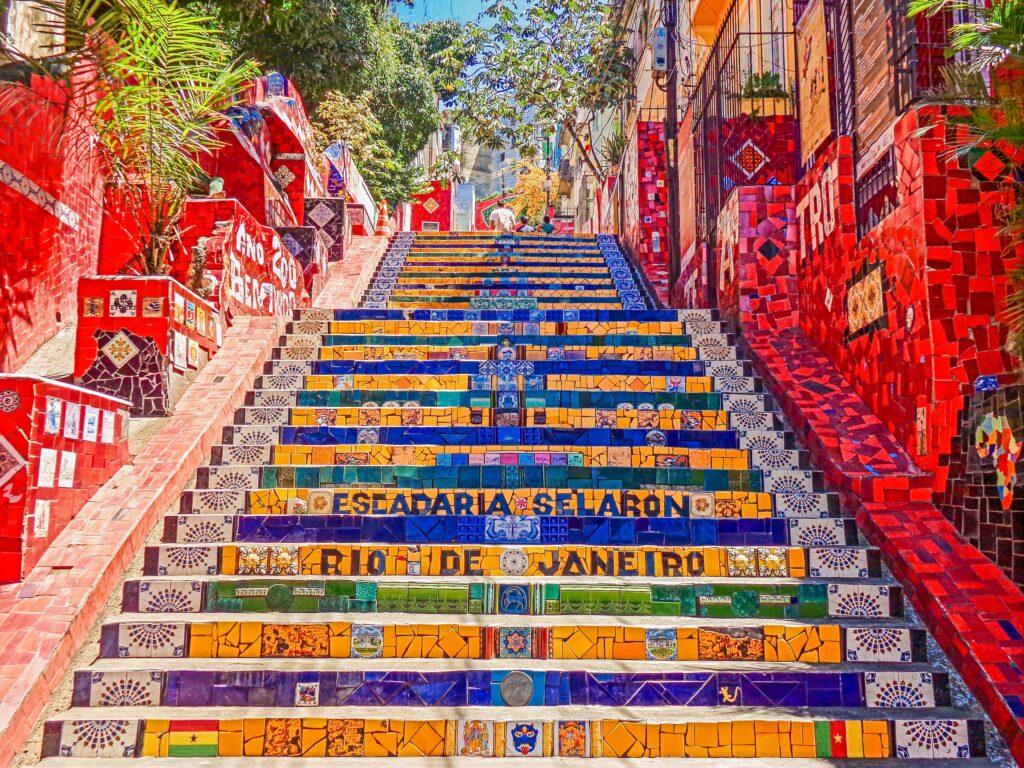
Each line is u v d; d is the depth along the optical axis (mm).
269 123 11531
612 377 6289
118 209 7555
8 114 5961
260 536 4555
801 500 4844
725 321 7301
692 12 12570
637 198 11984
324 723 3465
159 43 5910
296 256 9891
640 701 3697
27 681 3393
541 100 17781
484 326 7449
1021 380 4234
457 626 3930
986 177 4652
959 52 4918
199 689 3633
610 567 4410
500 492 4805
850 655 3916
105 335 5516
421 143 23188
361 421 5789
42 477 4031
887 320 5199
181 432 5230
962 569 4121
